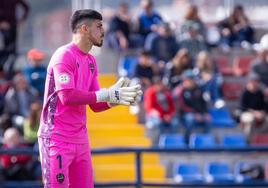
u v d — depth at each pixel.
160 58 46.94
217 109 44.28
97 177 40.00
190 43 47.81
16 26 46.53
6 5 46.19
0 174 33.75
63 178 20.02
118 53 48.44
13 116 40.50
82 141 20.28
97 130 43.03
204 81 44.59
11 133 35.31
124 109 44.16
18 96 40.81
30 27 61.16
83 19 20.19
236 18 52.19
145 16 50.03
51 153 20.06
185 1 55.50
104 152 30.61
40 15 64.38
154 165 40.78
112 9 52.59
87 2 50.72
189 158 41.16
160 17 50.47
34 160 34.56
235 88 47.62
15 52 46.34
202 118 42.09
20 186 31.91
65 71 19.88
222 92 46.75
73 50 20.22
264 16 55.56
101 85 46.31
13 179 34.03
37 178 34.41
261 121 43.12
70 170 20.31
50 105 20.12
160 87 41.91
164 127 41.81
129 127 43.12
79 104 19.83
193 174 39.66
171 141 40.94
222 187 32.34
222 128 43.56
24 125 37.91
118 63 48.16
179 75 44.41
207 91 44.47
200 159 41.22
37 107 37.53
